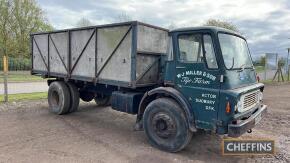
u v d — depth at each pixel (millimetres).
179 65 5125
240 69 5074
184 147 5168
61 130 6484
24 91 13562
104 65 6324
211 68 4707
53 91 8266
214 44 4688
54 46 7996
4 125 6773
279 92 15516
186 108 4926
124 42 5785
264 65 23172
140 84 5727
